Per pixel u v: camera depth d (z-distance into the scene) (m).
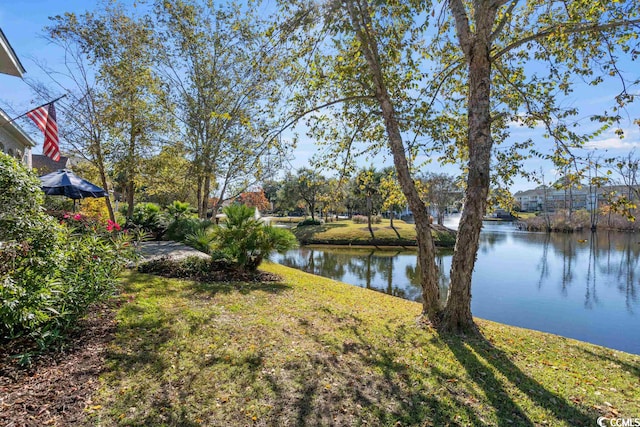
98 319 4.29
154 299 5.42
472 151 5.04
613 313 10.97
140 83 13.62
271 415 2.66
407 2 5.30
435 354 4.18
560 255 23.03
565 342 5.41
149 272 7.44
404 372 3.59
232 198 15.94
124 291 5.70
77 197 10.03
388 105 5.88
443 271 17.39
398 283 14.62
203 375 3.17
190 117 13.78
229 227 8.11
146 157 14.74
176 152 14.63
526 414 2.92
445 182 33.19
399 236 29.80
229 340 4.04
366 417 2.72
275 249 8.41
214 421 2.53
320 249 26.47
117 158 14.48
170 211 16.08
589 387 3.59
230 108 12.66
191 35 13.30
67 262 3.91
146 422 2.45
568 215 39.34
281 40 5.60
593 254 23.38
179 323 4.43
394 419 2.72
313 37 5.76
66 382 2.85
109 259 4.42
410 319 5.79
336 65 6.25
